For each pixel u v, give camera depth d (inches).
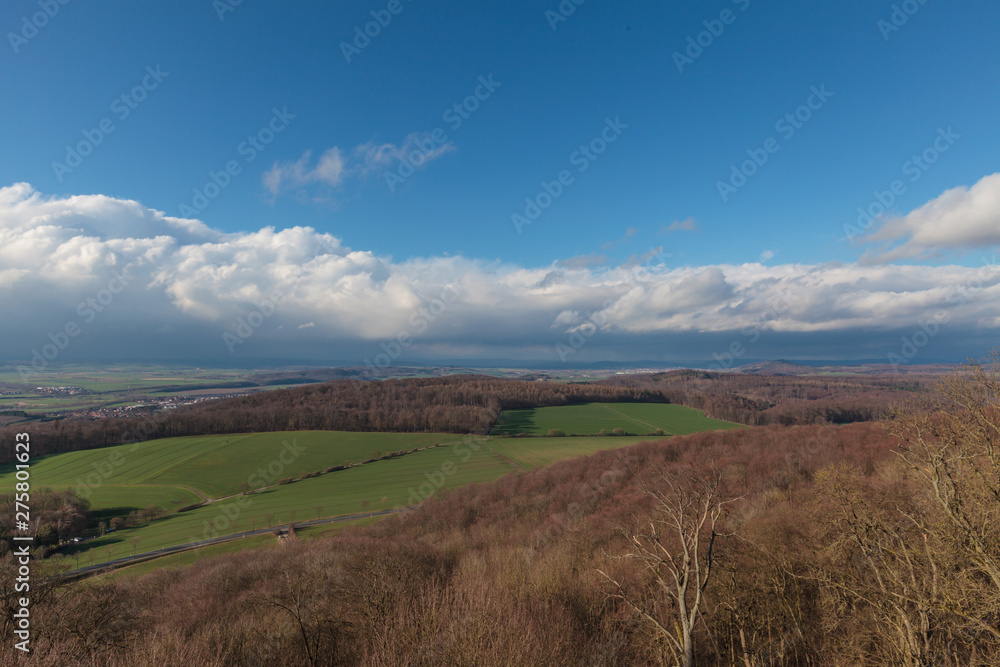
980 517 415.8
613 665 593.6
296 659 651.5
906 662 411.5
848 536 553.0
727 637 610.5
